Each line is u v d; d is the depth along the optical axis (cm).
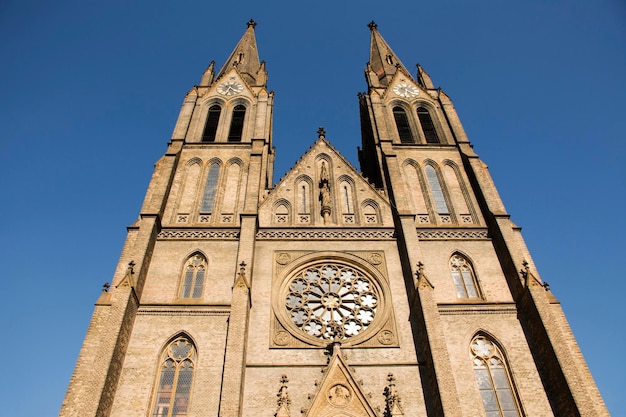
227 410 3061
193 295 3950
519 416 3325
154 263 4119
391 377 3322
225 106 5903
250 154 5106
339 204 4797
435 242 4378
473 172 4953
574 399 3142
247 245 4128
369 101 6247
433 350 3375
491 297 3981
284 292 4006
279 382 3406
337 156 5306
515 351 3619
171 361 3522
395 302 3925
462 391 3400
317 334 3769
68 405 3139
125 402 3259
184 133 5388
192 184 4928
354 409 3238
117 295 3584
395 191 4691
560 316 3750
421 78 6594
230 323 3494
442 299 3944
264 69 6638
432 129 5791
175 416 3259
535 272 4012
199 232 4378
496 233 4362
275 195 4853
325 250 4300
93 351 3425
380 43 7612
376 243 4384
